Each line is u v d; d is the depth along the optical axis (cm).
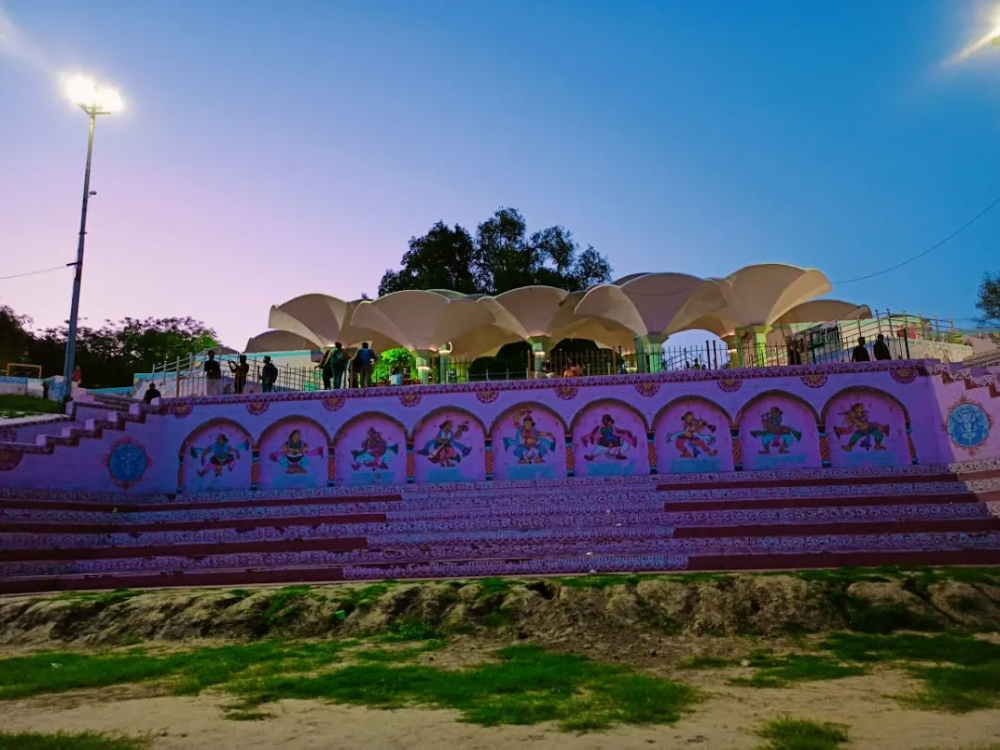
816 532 1608
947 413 2000
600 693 753
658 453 2114
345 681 821
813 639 1024
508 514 1847
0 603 1247
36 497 1862
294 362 3522
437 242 4525
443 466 2153
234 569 1579
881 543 1530
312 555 1625
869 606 1099
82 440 2014
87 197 2864
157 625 1170
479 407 2183
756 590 1166
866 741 567
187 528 1856
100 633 1161
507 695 752
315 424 2197
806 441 2081
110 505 1994
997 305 3919
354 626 1155
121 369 6075
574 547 1605
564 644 1047
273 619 1178
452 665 929
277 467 2177
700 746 564
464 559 1573
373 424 2192
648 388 2156
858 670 839
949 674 792
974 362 2355
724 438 2108
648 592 1184
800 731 588
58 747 574
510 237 4559
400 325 2783
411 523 1820
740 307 2728
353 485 2150
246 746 588
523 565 1517
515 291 2800
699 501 1886
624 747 565
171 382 2892
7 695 795
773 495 1884
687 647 1009
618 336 3462
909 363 2092
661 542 1579
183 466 2186
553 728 625
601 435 2139
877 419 2067
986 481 1741
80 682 848
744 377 2133
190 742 600
